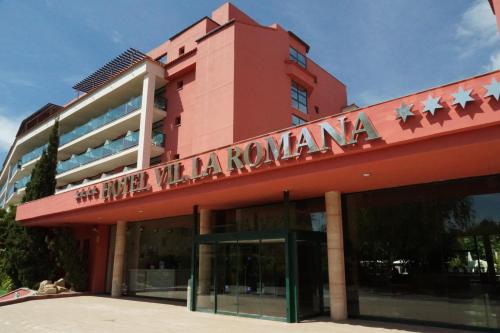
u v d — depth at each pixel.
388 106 9.50
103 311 15.55
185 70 25.45
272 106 23.67
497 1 10.34
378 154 9.68
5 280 28.02
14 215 30.33
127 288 22.45
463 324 10.84
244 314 13.54
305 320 12.31
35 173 26.97
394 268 12.39
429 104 8.81
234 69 21.64
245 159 12.16
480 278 10.80
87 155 31.27
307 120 27.52
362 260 13.06
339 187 12.76
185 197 14.47
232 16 26.62
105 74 33.16
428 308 11.49
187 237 19.44
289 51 27.03
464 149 8.72
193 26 27.06
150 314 14.55
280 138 11.52
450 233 11.56
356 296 12.94
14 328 11.98
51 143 28.02
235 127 20.69
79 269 24.30
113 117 29.11
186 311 15.27
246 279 13.71
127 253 23.11
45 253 25.12
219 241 14.82
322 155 10.48
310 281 13.00
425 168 10.42
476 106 8.21
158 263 20.84
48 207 22.27
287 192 13.08
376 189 13.17
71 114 34.81
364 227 13.24
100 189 18.38
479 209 11.19
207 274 15.27
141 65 26.73
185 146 24.36
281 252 12.77
